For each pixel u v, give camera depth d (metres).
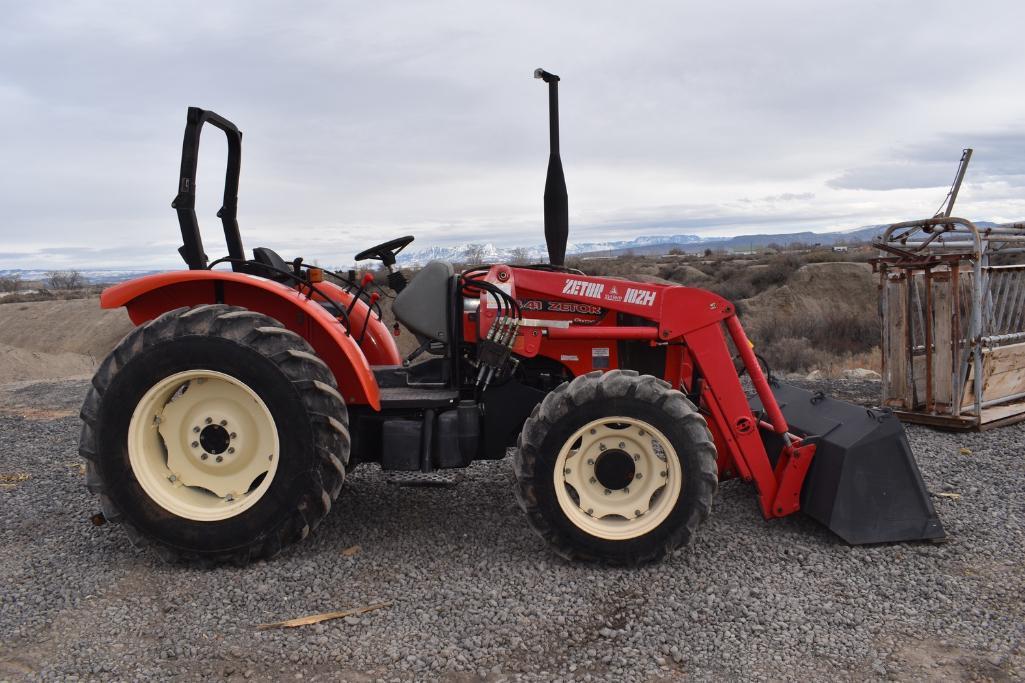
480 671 2.77
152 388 3.57
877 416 3.94
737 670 2.76
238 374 3.55
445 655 2.87
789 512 4.03
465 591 3.39
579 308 4.05
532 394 3.98
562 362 4.14
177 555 3.62
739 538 3.98
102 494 3.60
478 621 3.12
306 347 3.65
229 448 3.69
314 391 3.57
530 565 3.67
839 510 3.83
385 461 3.87
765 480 4.01
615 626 3.10
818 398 4.50
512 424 3.98
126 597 3.34
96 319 33.66
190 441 3.71
